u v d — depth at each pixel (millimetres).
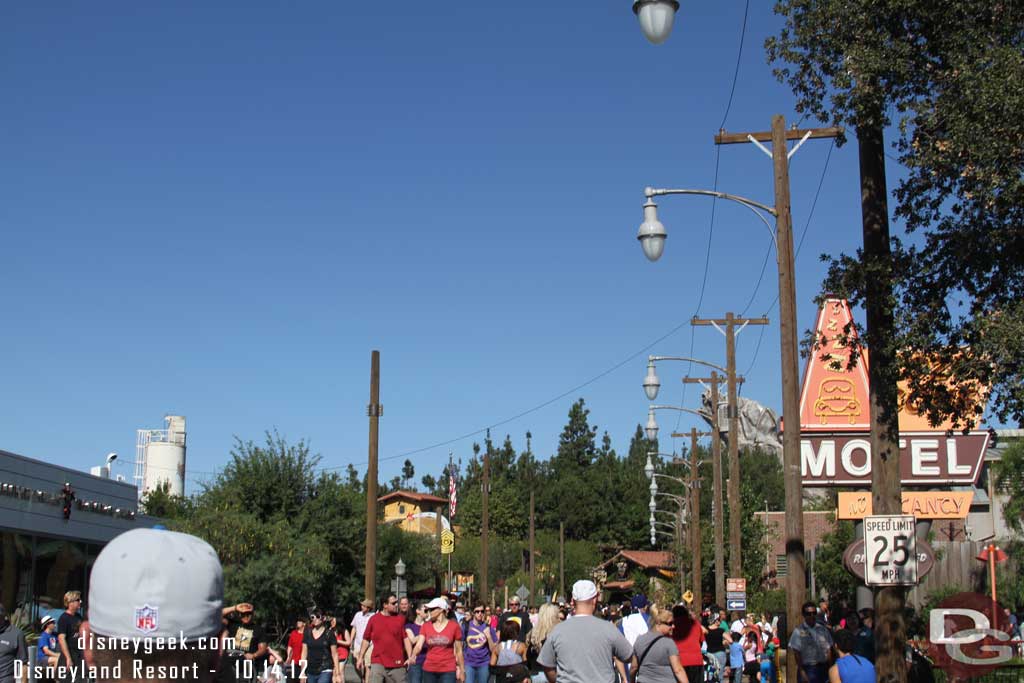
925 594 34062
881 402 13484
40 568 34312
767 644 26203
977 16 13156
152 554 3588
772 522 69812
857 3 13758
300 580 33219
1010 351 12109
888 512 13227
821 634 16125
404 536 52812
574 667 9250
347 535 38031
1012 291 13344
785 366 18188
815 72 14328
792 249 18438
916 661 16578
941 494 31375
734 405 34094
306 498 38438
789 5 14422
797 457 18203
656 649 12508
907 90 13570
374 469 34656
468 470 130375
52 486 35406
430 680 17672
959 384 13188
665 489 114812
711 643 26078
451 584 66688
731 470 34156
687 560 63375
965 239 13156
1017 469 35156
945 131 13297
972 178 12883
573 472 129750
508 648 19859
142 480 81500
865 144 14000
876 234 13820
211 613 3668
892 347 13148
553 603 11469
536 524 119688
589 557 103875
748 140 19719
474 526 108562
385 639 17812
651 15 12672
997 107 12219
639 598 18500
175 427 83000
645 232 18266
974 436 31578
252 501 37094
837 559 47000
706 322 34844
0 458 31547
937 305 13211
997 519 42531
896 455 13359
